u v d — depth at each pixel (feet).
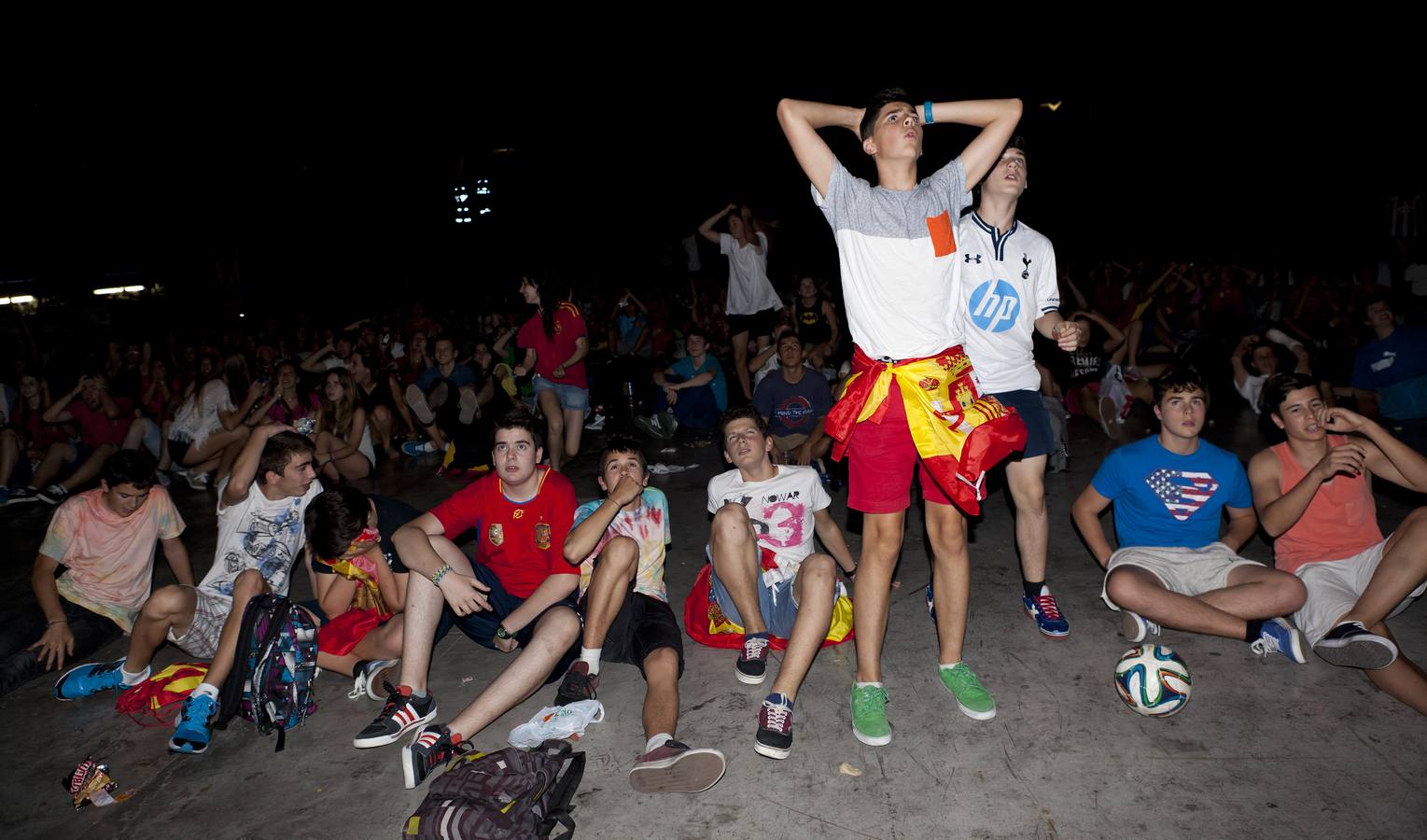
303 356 41.22
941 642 11.14
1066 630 12.55
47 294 60.75
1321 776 9.12
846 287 9.48
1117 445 24.40
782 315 32.04
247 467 12.80
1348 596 11.21
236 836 9.14
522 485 11.74
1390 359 24.91
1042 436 12.51
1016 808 8.88
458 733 10.20
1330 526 12.03
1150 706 10.23
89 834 9.34
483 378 29.91
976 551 16.35
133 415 26.86
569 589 11.41
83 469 25.50
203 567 18.34
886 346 9.37
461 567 11.78
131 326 57.47
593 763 10.07
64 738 11.37
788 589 12.32
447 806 8.35
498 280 85.35
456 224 84.43
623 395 35.53
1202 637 12.34
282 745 10.77
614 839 8.76
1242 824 8.47
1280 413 11.98
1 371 42.63
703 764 9.31
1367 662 10.25
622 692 11.67
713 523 11.80
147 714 11.93
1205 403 12.11
